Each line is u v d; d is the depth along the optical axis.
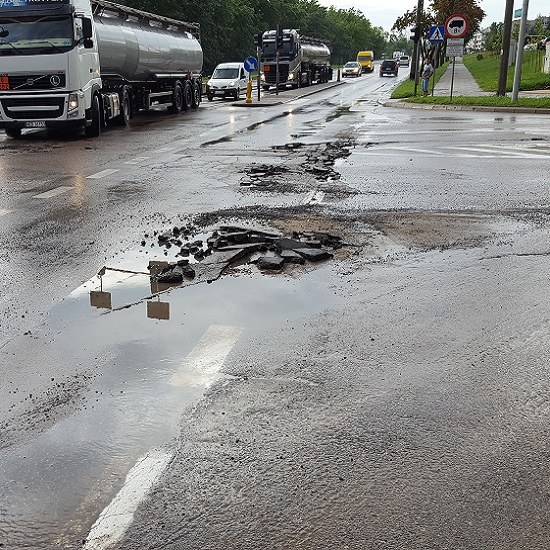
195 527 2.79
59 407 3.77
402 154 14.52
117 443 3.40
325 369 4.24
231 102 36.72
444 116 24.17
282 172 12.19
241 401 3.82
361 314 5.20
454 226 8.02
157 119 25.00
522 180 11.16
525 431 3.53
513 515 2.86
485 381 4.09
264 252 6.93
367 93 44.16
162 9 67.62
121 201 9.62
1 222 8.33
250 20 88.00
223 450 3.33
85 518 2.85
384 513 2.87
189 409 3.73
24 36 17.14
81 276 6.14
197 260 6.57
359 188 10.55
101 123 19.86
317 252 6.70
